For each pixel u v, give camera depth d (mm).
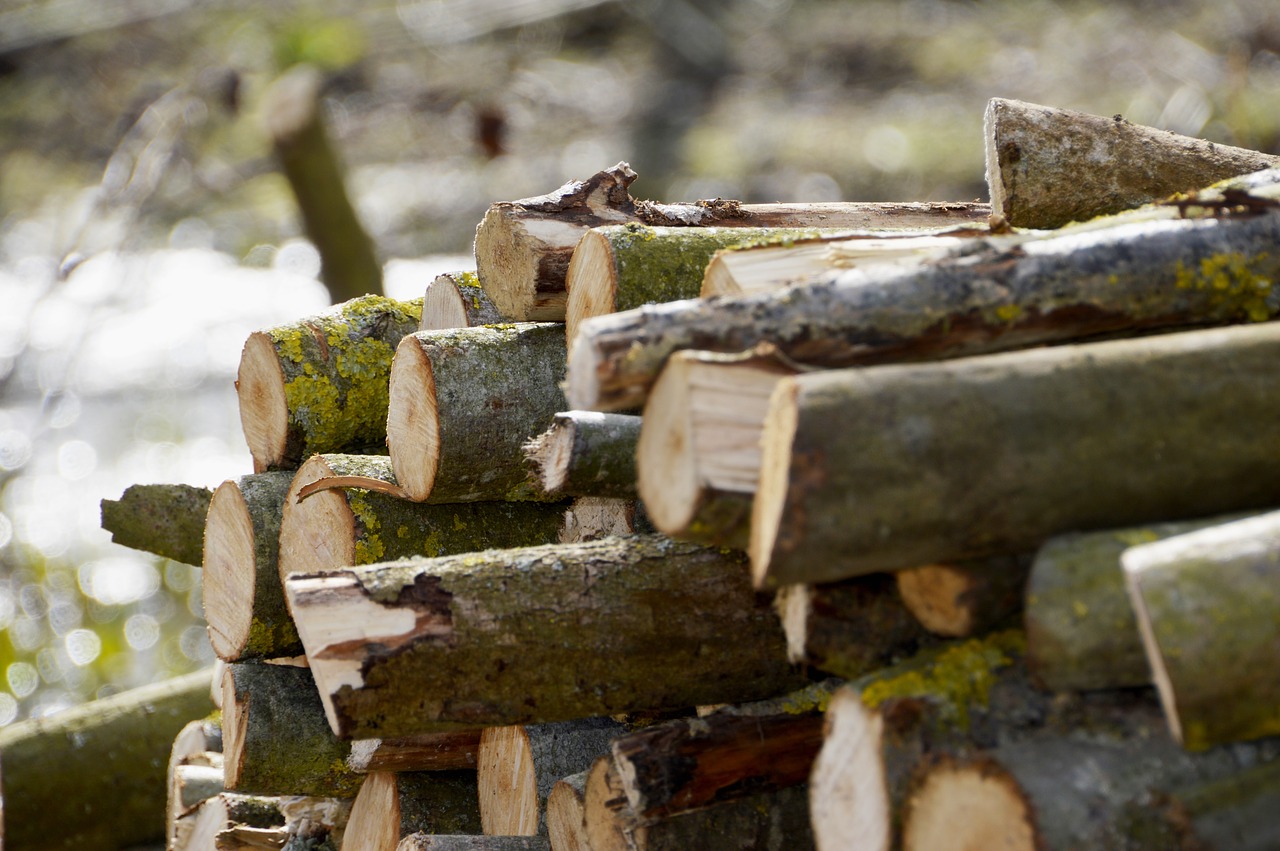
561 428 5305
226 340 20594
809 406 3633
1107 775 3635
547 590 4914
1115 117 6473
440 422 5789
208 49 29500
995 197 6367
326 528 6094
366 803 6539
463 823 6328
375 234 23078
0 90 29062
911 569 4141
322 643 4695
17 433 18766
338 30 29812
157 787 8844
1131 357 3947
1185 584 3408
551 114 27578
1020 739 3816
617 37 30938
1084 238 4457
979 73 25938
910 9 29859
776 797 5078
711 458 3893
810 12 30484
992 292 4277
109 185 21656
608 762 5031
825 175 22641
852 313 4191
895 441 3672
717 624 5035
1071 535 3850
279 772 6379
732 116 26188
